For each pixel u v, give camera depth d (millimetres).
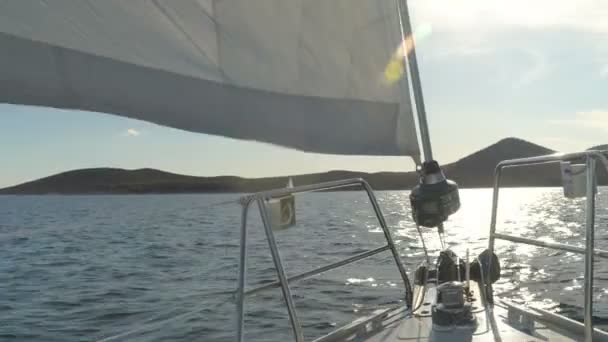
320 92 2629
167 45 2131
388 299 10977
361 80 2740
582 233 25516
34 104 1850
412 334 3623
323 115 2652
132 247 21438
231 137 2375
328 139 2703
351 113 2744
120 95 2023
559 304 10367
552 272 14547
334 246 20266
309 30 2547
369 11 2701
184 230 28984
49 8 1832
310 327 8719
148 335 8383
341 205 60000
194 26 2189
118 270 15617
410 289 4293
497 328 3619
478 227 32750
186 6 2156
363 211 46750
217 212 45656
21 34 1787
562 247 3154
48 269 15898
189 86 2207
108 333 8727
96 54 1946
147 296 11703
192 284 12969
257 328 8664
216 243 22000
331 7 2584
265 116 2457
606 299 10406
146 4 2049
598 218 30438
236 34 2316
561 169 3105
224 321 9148
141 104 2082
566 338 3428
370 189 4074
